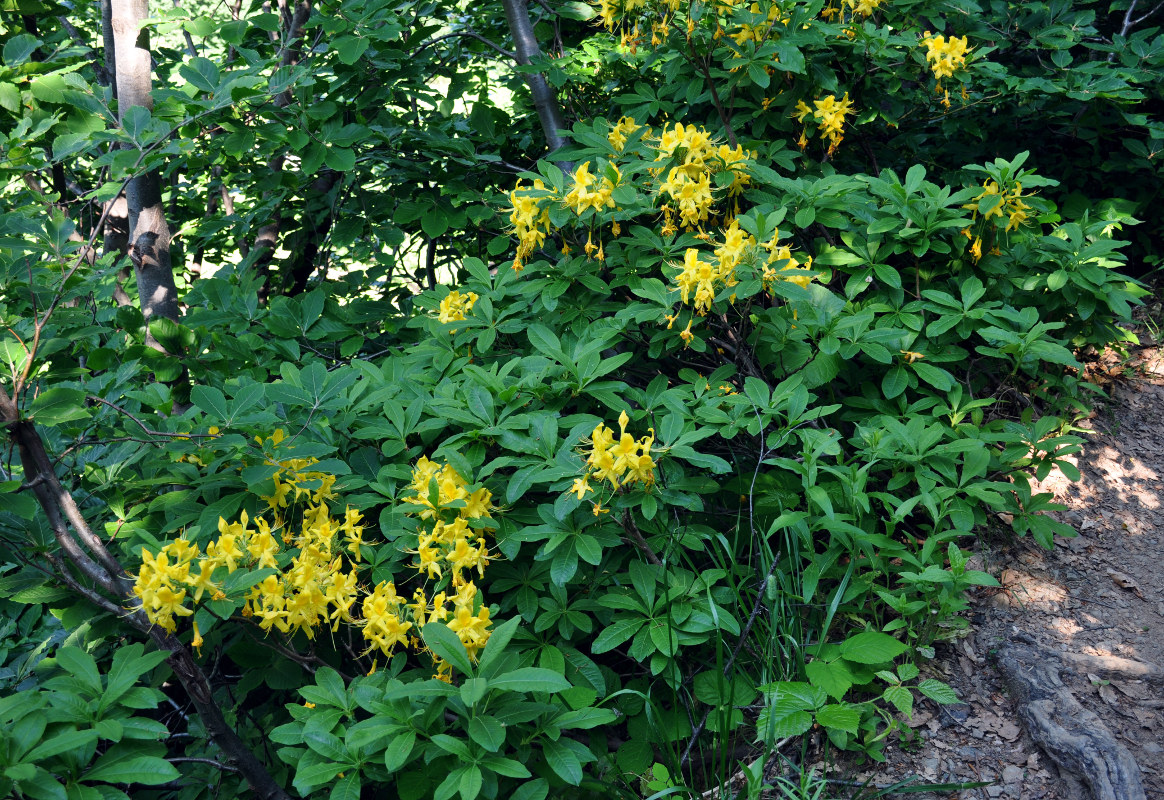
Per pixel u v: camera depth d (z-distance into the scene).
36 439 1.92
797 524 2.51
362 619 2.19
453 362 2.88
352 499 2.38
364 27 3.32
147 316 3.13
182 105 2.92
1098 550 2.95
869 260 3.06
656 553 2.51
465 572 2.39
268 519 2.38
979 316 2.90
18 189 3.80
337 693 2.00
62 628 2.75
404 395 2.72
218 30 3.22
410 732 1.82
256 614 2.03
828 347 2.71
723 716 2.23
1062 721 2.27
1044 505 2.77
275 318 3.26
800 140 3.56
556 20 4.45
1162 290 4.18
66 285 2.65
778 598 2.46
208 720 2.03
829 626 2.56
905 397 2.99
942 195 3.03
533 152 4.57
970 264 3.23
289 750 1.93
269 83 2.96
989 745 2.33
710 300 2.57
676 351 3.08
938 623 2.60
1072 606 2.72
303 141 3.23
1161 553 2.92
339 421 2.59
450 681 2.00
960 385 2.93
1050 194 4.48
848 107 3.77
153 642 2.33
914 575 2.44
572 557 2.25
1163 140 4.23
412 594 2.50
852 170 4.10
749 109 3.66
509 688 1.75
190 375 2.93
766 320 2.83
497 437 2.48
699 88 3.46
